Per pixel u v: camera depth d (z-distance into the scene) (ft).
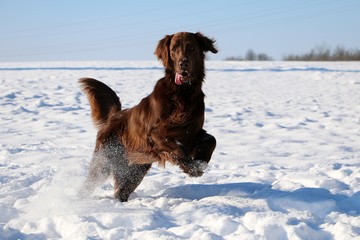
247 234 12.66
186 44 17.76
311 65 134.92
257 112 46.01
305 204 15.71
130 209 15.75
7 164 24.72
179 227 13.50
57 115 43.24
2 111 45.09
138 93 60.80
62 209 15.80
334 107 50.57
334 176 21.67
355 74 95.25
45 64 140.05
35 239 13.35
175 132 17.49
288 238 12.74
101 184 20.02
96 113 20.79
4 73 94.99
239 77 91.09
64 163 24.61
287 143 31.14
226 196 17.40
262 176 21.75
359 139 32.63
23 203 17.07
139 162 18.83
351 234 12.43
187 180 21.24
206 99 57.00
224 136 33.63
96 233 13.30
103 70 104.58
